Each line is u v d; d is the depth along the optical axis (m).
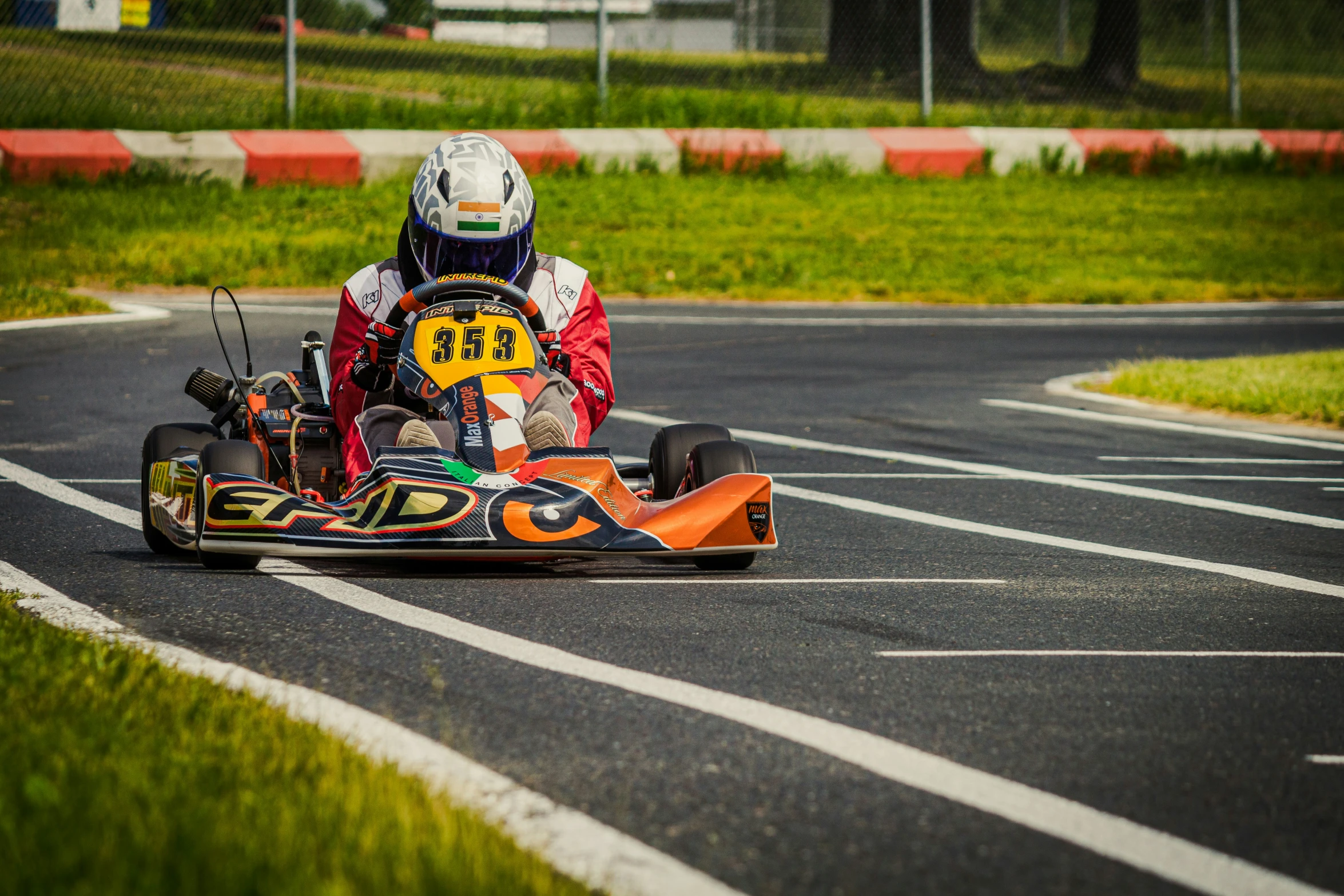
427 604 19.66
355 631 18.06
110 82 84.94
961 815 12.55
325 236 68.69
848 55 107.81
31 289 54.97
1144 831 12.31
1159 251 76.75
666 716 15.00
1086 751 14.28
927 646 18.17
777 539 24.55
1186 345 54.59
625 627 18.69
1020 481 31.69
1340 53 119.81
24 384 40.88
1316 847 12.07
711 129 90.81
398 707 15.11
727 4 124.06
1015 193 88.88
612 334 53.91
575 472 21.45
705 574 22.44
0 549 23.16
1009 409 41.62
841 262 70.50
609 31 107.88
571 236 72.81
